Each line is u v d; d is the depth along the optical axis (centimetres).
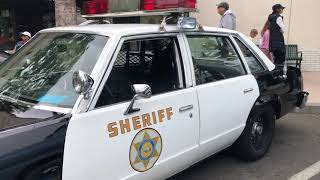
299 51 1150
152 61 379
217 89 422
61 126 286
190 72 396
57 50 364
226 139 446
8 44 1197
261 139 517
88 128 299
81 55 340
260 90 486
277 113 538
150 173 351
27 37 862
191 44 409
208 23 1178
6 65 393
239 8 1165
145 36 365
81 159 293
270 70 516
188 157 395
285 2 1134
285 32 1148
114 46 336
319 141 597
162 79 379
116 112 319
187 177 467
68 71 334
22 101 327
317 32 1138
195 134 396
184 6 395
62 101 313
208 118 410
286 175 477
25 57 384
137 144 334
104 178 311
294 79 564
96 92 312
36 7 1208
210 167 495
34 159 268
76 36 364
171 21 398
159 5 402
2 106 321
